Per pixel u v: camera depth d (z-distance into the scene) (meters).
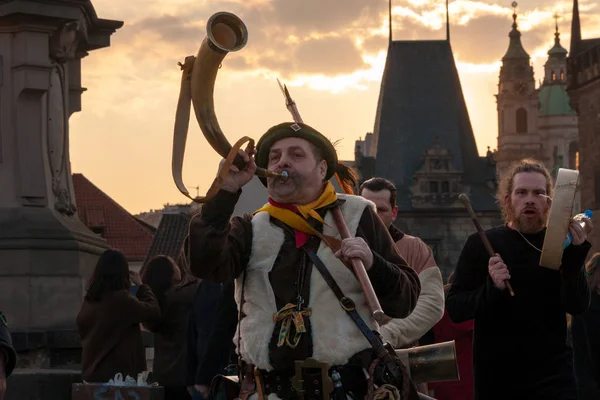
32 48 12.24
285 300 4.89
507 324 6.77
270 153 5.05
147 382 10.09
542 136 176.25
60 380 10.52
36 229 12.07
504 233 6.90
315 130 5.05
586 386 9.34
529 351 6.74
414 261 7.53
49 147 12.60
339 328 4.84
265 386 4.90
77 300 12.03
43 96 12.52
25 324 11.80
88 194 65.19
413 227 90.75
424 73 92.56
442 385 8.82
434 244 90.62
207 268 4.81
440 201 90.75
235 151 4.68
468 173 91.44
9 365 6.40
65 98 13.15
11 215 12.14
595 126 77.56
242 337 4.96
